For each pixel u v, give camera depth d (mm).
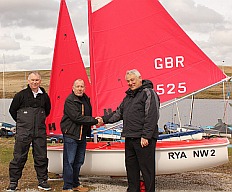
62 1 7117
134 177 5543
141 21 7074
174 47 7059
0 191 6035
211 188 6395
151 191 5398
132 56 7035
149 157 5367
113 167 6332
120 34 7027
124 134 5449
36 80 5973
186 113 27578
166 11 7059
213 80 6926
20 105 6008
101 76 6941
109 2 7008
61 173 6758
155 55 7062
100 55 6969
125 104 5512
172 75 7035
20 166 6027
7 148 11797
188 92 6965
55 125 6969
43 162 6117
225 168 8188
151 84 5508
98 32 6984
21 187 6367
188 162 6215
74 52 7109
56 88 7016
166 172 6238
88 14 7000
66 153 5875
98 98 6902
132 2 7055
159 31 7070
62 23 7086
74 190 6102
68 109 5758
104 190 6203
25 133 5957
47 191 6098
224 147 6379
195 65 7008
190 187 6461
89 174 6523
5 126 16750
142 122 5348
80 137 5824
